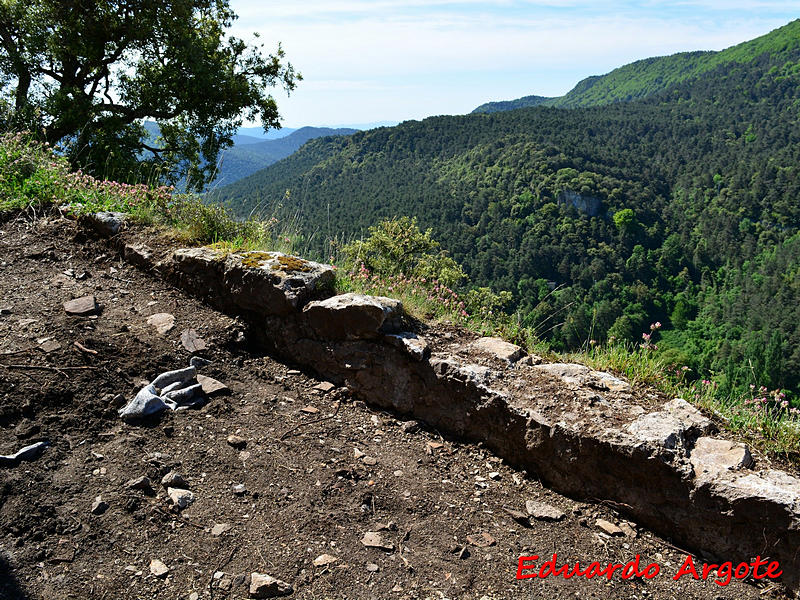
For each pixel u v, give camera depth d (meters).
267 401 3.58
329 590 2.26
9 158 6.33
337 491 2.87
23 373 3.20
